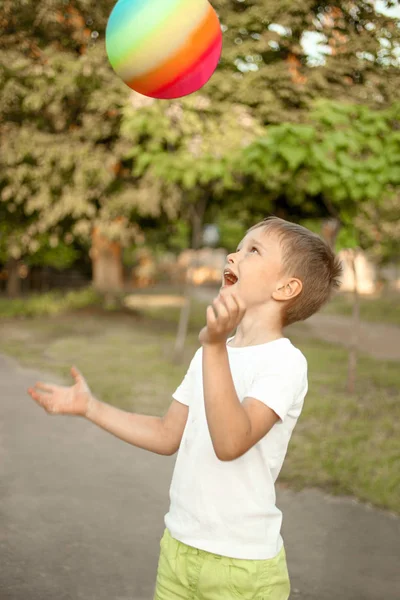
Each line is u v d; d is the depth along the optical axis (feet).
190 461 5.06
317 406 20.17
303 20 19.81
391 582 9.61
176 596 5.09
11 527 11.06
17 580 9.24
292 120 23.65
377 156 19.12
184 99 23.84
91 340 36.37
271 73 22.79
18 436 16.71
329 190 19.92
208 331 4.20
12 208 36.14
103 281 54.34
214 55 8.74
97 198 35.96
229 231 79.20
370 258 60.18
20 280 83.82
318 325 50.31
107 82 27.17
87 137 31.55
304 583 9.48
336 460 15.01
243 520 4.88
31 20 23.93
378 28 18.65
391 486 13.38
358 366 29.04
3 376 25.04
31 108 28.45
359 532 11.43
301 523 11.74
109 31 8.60
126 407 20.01
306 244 5.16
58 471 14.12
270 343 5.07
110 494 12.85
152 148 24.29
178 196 31.71
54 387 5.72
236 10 21.13
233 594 4.87
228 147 23.36
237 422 4.29
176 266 124.98
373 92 20.58
